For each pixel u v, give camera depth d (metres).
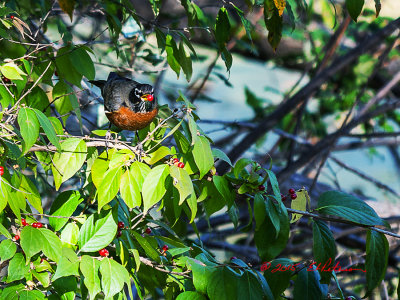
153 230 7.35
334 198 6.76
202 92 15.27
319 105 15.34
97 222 5.90
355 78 15.08
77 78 7.21
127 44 11.11
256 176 6.41
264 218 6.45
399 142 15.05
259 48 16.55
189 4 7.71
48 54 7.40
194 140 5.83
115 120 7.99
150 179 5.79
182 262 6.21
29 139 5.42
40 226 5.82
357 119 13.02
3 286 6.55
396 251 12.63
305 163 12.63
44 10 8.38
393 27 12.85
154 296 6.97
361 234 13.21
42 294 5.68
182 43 7.71
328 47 13.16
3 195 5.59
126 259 6.14
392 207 13.75
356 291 11.80
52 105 9.23
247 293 5.94
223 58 7.66
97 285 5.49
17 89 6.72
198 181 6.98
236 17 13.45
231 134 14.64
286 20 12.42
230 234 12.55
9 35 7.05
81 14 9.84
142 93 7.59
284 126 14.94
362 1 6.49
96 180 6.00
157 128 6.41
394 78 13.83
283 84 18.05
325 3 13.76
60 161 6.12
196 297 5.98
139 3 12.05
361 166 17.66
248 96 15.59
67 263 5.52
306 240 13.19
